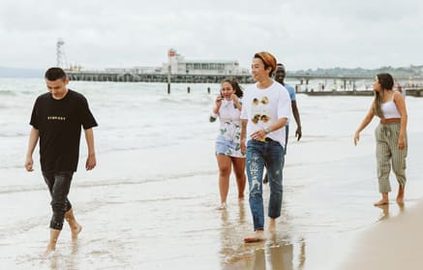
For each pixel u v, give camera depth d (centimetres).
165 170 1141
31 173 1063
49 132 591
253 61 620
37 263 550
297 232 636
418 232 602
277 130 619
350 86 14900
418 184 941
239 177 836
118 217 745
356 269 480
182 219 732
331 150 1502
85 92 5291
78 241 629
